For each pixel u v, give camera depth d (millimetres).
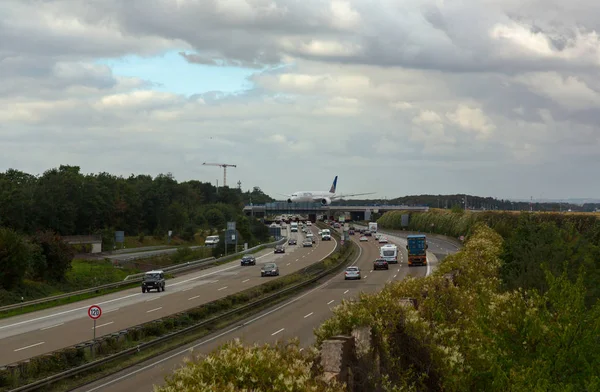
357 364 16734
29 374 28359
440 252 111062
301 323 43250
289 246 134125
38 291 69625
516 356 18547
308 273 75875
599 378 15016
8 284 66438
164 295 62781
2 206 104000
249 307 51344
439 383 19500
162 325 40438
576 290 17656
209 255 118750
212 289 66500
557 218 83312
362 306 19312
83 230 128750
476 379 19500
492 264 46969
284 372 13836
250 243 140125
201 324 42219
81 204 127500
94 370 30312
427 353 19781
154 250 129000
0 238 66375
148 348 35562
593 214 86938
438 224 168500
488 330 19500
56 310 55000
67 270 79875
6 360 33000
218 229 179125
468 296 27953
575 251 38250
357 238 155875
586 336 16672
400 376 18297
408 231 193125
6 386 26156
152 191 160125
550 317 18500
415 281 27234
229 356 14211
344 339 16703
